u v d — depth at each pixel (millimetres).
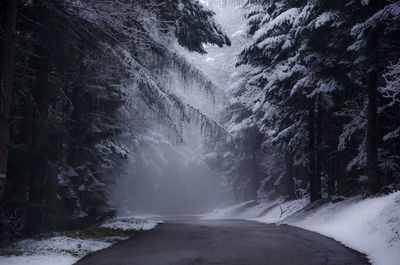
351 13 19031
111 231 15055
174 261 8672
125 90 18156
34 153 13070
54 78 16172
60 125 18016
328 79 21234
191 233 15273
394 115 22219
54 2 12289
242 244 11664
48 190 14164
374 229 11961
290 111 26406
